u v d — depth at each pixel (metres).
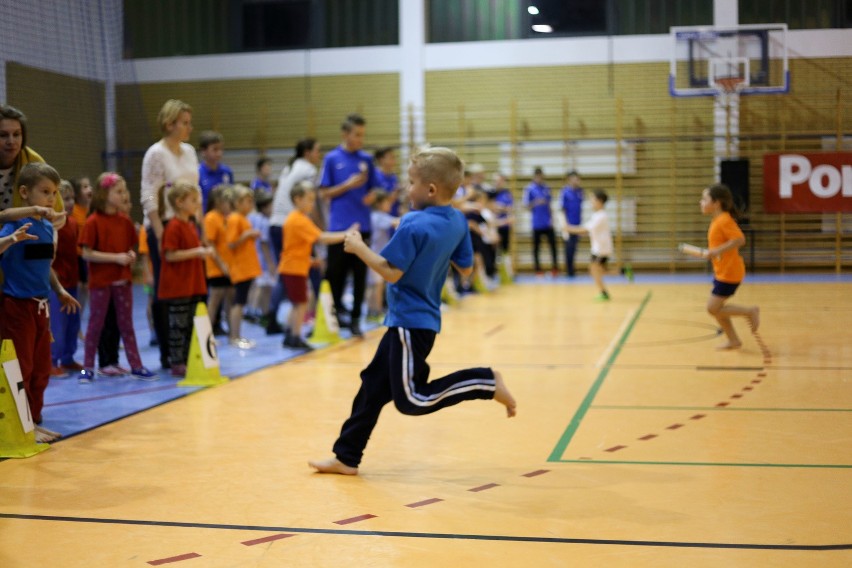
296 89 17.31
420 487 3.59
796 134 15.36
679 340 8.08
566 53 16.64
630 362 6.89
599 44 16.48
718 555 2.74
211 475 3.80
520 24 16.86
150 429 4.70
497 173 17.06
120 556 2.81
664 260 16.62
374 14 17.11
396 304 3.70
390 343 3.67
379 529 3.05
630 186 16.59
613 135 16.56
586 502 3.34
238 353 7.55
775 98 15.46
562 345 7.93
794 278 14.62
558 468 3.86
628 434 4.50
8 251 4.35
